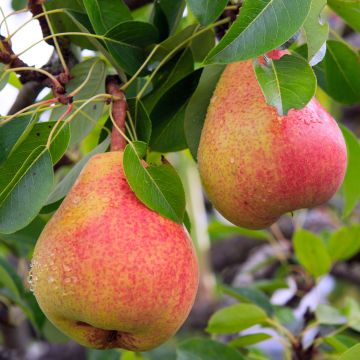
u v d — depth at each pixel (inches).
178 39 21.7
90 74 20.8
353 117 47.0
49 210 21.1
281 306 29.3
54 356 36.6
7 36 21.1
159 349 28.3
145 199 18.8
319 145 19.7
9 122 20.0
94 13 20.9
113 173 19.2
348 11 22.0
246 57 18.0
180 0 22.4
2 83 21.1
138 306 18.2
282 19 18.2
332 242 29.6
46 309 18.9
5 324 31.0
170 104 22.4
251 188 19.8
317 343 26.2
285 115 18.4
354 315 26.2
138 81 22.9
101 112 22.3
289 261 34.4
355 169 25.3
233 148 19.8
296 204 20.0
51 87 22.1
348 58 23.3
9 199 19.2
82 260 18.1
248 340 26.1
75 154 28.5
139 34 21.4
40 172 19.2
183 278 18.7
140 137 21.0
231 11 21.1
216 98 20.6
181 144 23.0
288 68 18.8
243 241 41.4
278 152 19.5
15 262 34.0
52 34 21.4
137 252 18.2
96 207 18.6
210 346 24.4
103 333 19.5
